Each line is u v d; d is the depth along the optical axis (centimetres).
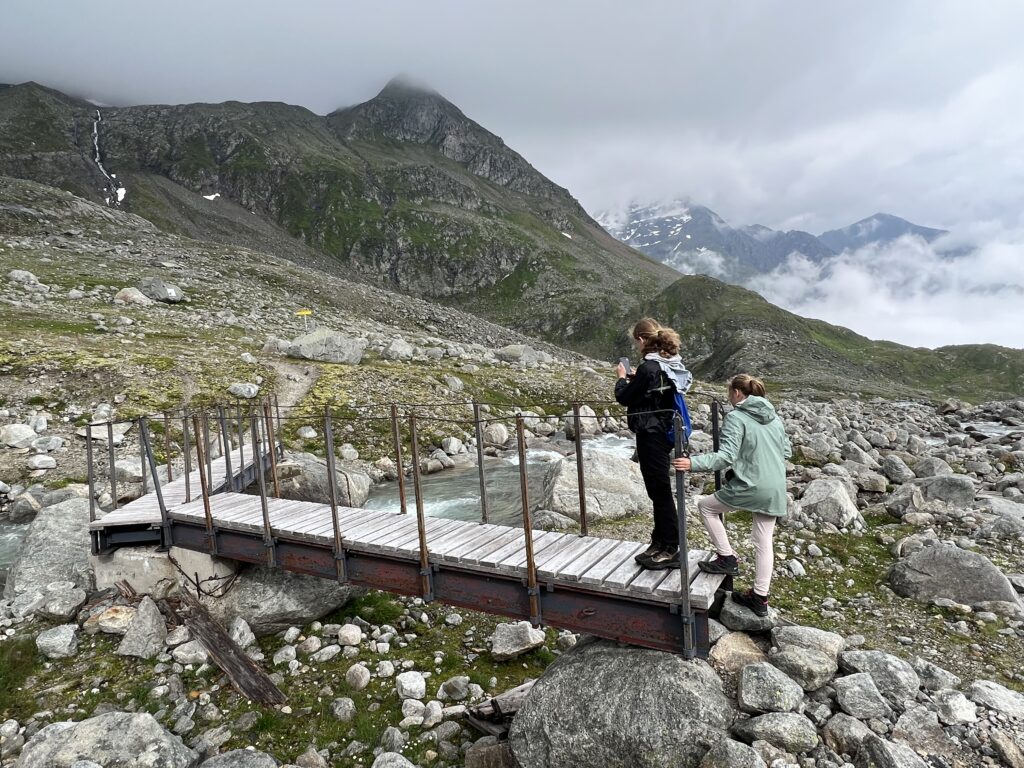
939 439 3231
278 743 883
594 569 831
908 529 1498
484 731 876
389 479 2406
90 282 4603
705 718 717
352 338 3878
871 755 672
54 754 780
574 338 18525
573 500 1731
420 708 926
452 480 2391
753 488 781
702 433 2925
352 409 2888
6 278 4200
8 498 1867
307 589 1186
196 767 819
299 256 19075
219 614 1155
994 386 13775
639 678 763
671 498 802
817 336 16812
